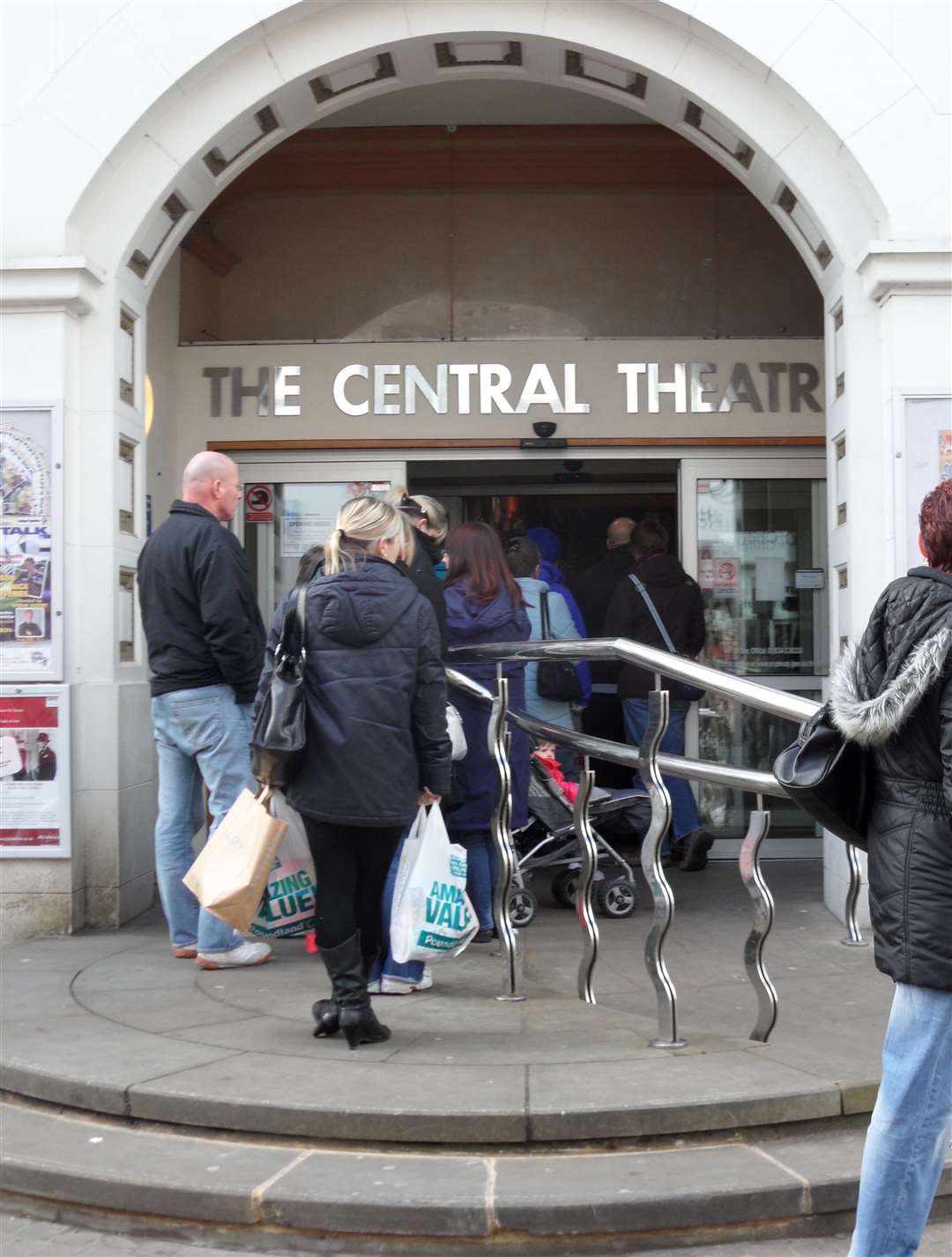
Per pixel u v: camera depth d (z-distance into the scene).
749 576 8.73
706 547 8.73
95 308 6.56
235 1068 4.28
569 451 8.70
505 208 9.55
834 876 6.79
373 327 9.58
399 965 5.20
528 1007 5.01
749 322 9.54
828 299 6.94
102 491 6.54
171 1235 3.70
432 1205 3.55
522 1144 3.88
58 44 6.52
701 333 9.55
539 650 5.12
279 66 6.66
